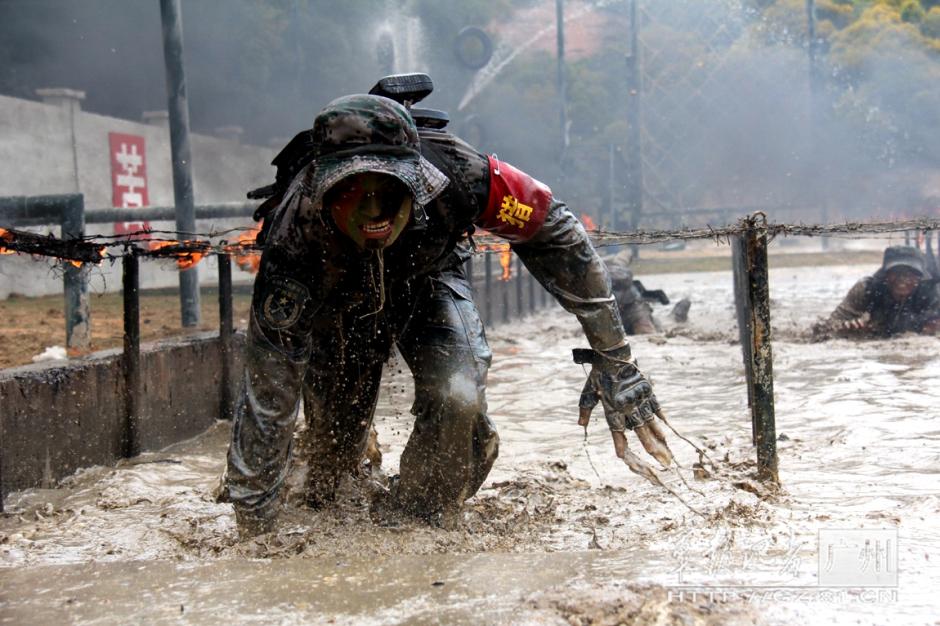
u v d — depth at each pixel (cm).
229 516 718
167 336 1168
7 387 796
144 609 514
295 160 608
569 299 647
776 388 1262
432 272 646
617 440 663
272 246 589
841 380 1294
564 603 489
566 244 628
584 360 665
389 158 521
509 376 1473
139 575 573
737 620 468
